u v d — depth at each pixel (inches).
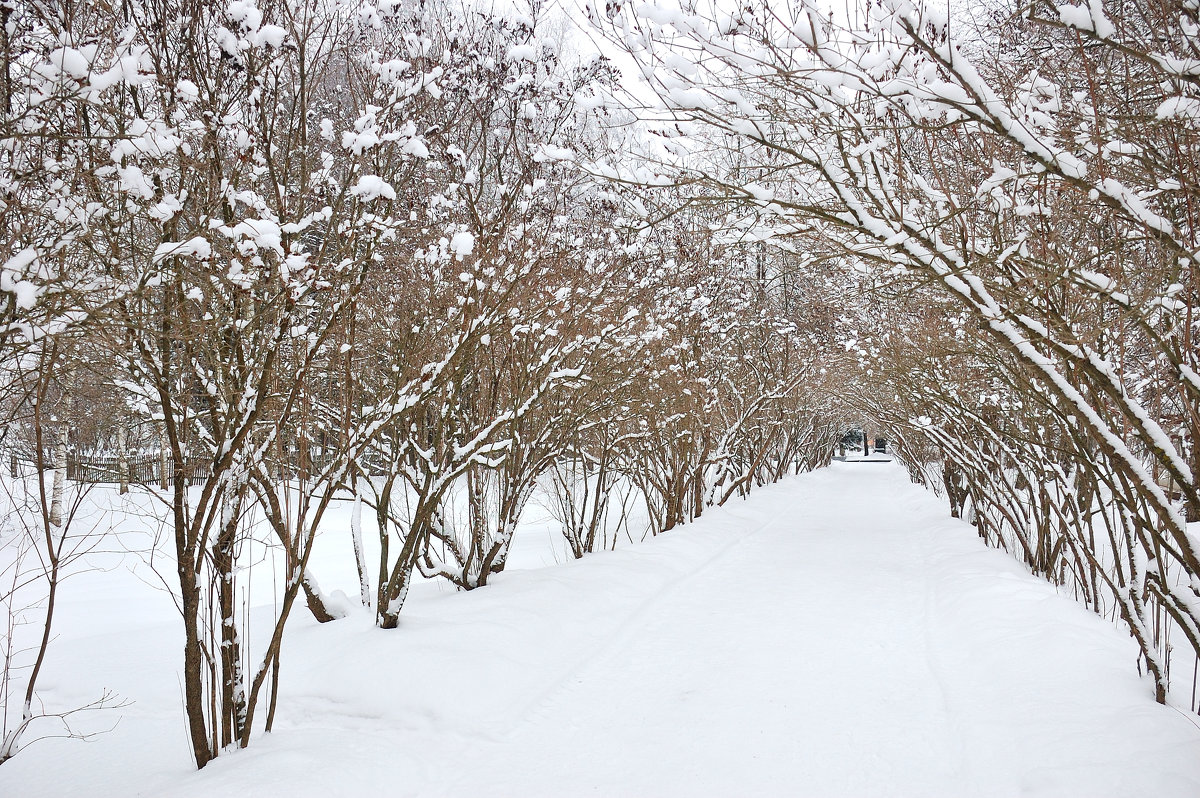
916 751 185.8
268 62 185.3
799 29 136.3
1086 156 177.8
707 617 320.5
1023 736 181.0
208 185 174.2
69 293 129.8
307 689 225.8
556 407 384.8
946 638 280.8
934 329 364.8
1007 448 403.5
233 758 176.7
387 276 290.4
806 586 380.5
